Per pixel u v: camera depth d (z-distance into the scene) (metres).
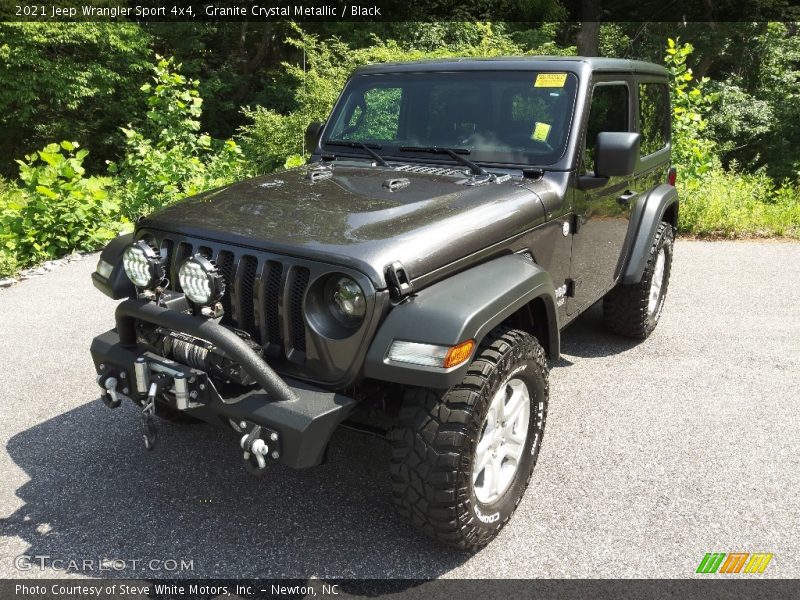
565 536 3.02
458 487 2.64
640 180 4.68
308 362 2.67
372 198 3.18
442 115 3.90
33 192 7.55
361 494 3.32
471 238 2.91
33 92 15.66
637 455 3.66
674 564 2.84
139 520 3.11
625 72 4.31
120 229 7.91
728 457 3.65
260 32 19.69
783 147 18.05
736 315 5.88
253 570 2.81
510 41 15.19
